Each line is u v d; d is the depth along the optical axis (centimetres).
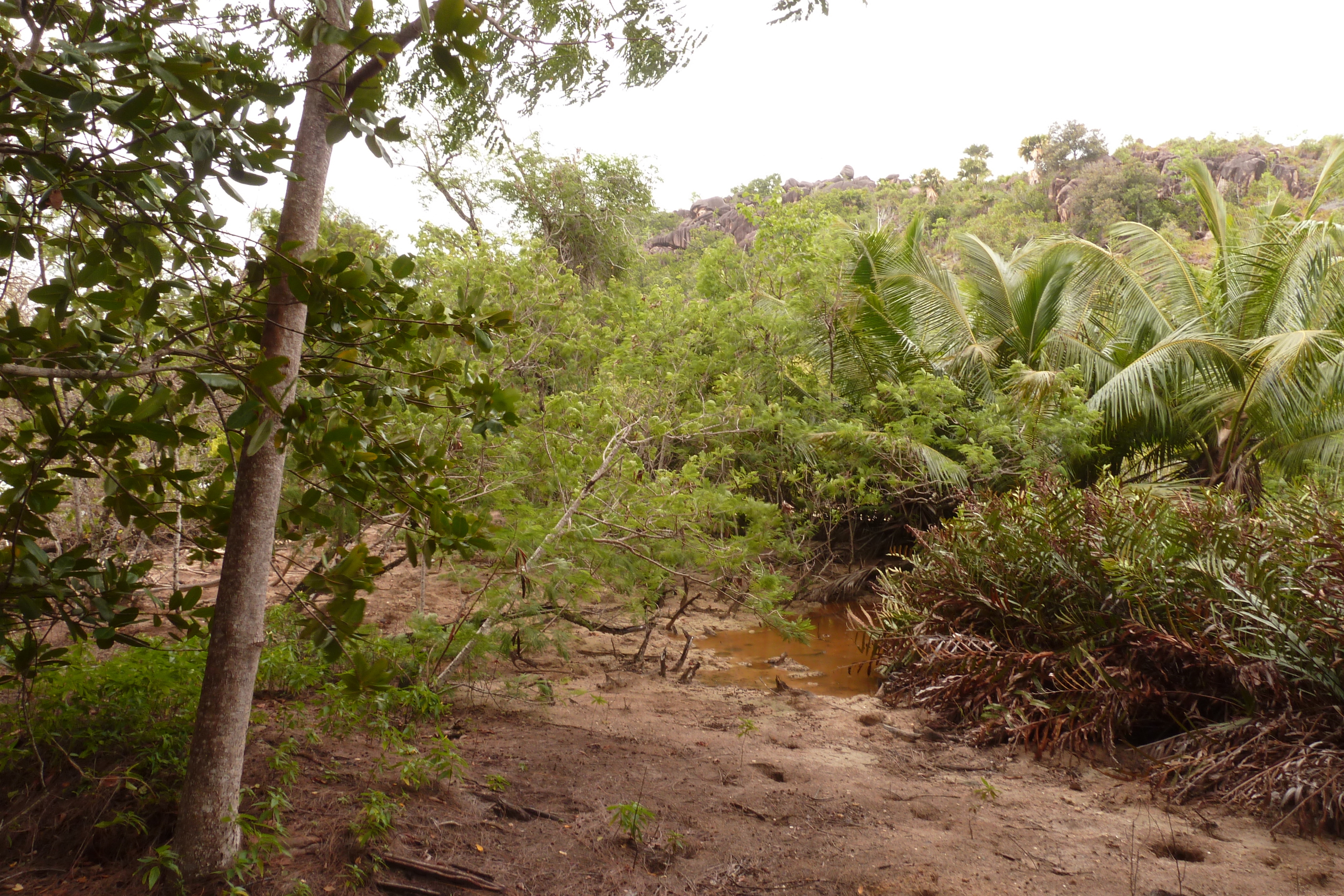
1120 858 349
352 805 337
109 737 338
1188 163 1422
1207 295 1427
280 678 459
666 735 497
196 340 288
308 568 693
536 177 1692
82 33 225
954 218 8569
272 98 220
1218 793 417
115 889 270
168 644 443
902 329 1243
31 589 263
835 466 1043
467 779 386
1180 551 528
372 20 222
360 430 289
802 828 373
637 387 896
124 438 243
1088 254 1313
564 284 967
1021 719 510
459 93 450
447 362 306
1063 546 587
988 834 372
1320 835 374
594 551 609
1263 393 1152
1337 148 1342
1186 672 509
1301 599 456
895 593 749
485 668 595
